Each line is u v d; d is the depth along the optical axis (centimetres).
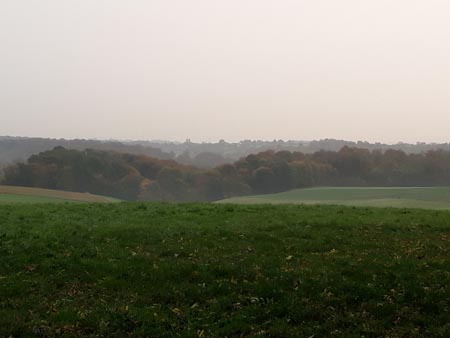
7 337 838
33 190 6303
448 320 919
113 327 885
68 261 1216
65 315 916
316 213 2077
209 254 1315
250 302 1002
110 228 1611
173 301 1012
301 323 922
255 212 2119
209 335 864
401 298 1005
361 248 1412
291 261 1259
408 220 1880
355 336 864
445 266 1201
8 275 1130
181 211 2123
